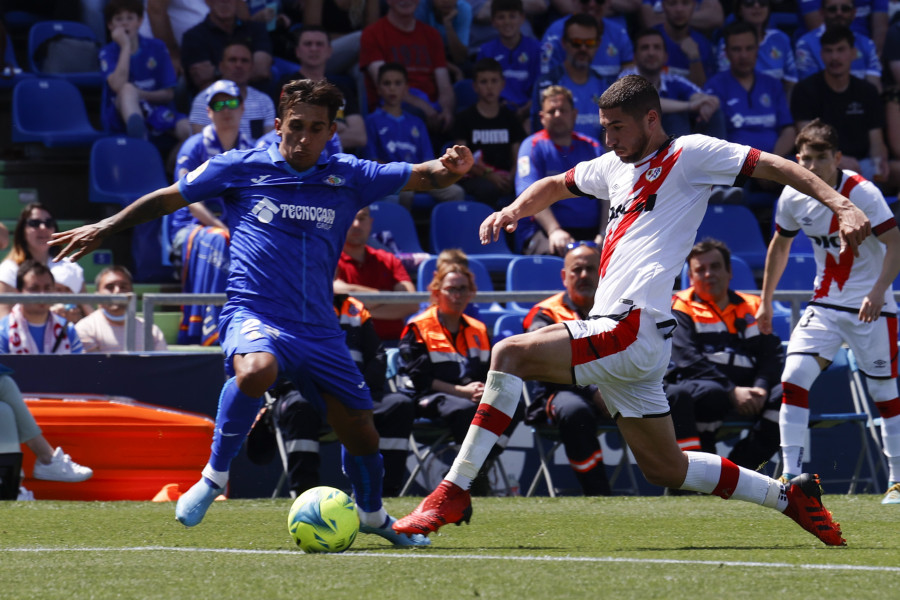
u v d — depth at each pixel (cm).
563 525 1415
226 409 1167
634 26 3825
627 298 1125
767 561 1013
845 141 3462
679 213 1137
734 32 3428
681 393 2116
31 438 1984
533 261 2731
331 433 2052
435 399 2122
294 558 1047
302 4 3647
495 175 3172
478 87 3188
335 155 1243
